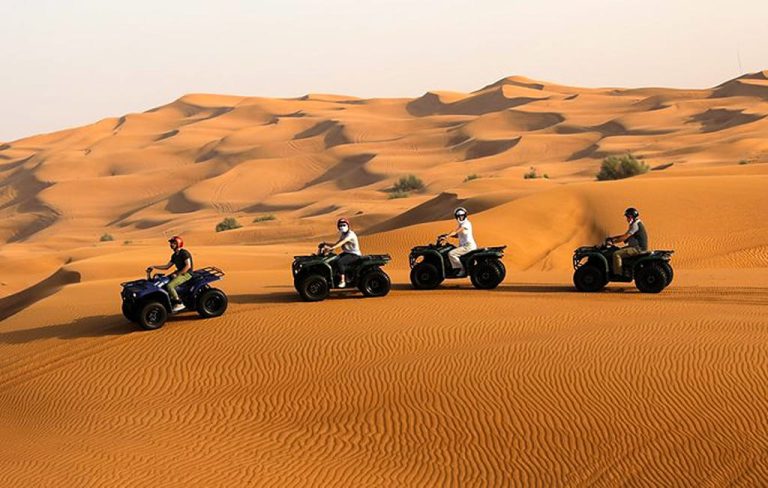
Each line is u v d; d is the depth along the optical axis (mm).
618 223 37594
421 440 11445
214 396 13750
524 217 39312
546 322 16797
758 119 147250
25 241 131625
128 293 17500
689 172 55281
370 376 13922
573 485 9945
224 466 11016
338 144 190875
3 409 14250
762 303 18406
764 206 37562
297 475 10680
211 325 17672
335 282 19984
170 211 141750
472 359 14289
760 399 11617
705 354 13633
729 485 9562
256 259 38781
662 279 20016
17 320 20781
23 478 10914
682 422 11156
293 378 14234
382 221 71250
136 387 14461
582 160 136000
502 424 11633
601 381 12773
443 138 180125
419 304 19094
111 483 10586
